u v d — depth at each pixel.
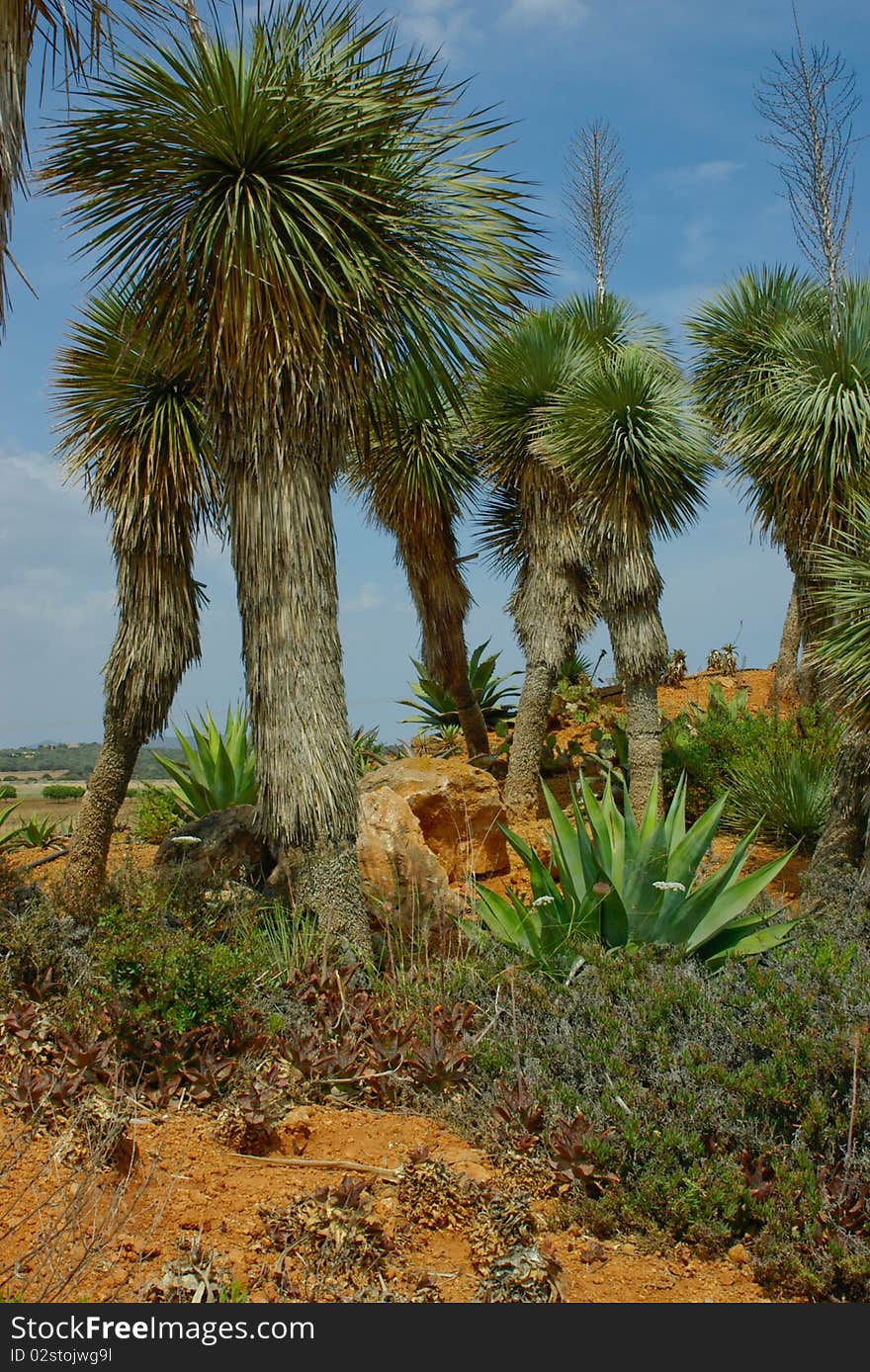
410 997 5.24
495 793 9.17
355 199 6.38
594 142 14.04
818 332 10.03
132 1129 3.76
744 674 18.67
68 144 6.14
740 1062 4.40
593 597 13.25
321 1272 3.08
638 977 5.11
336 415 6.61
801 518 9.81
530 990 5.09
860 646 8.27
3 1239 3.01
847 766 8.45
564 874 6.30
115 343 7.77
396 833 6.89
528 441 11.94
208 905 5.93
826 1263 3.30
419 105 6.41
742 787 11.45
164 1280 2.88
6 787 15.40
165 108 6.06
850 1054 4.12
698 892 5.87
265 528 6.32
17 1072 3.96
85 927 5.20
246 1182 3.57
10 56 4.21
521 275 7.04
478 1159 3.88
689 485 10.77
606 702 16.53
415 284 6.56
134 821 11.11
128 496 7.61
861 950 5.82
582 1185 3.71
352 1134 4.05
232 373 6.23
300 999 5.04
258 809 6.47
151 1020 4.19
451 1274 3.19
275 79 6.09
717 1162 3.75
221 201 6.21
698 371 12.11
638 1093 4.09
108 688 7.69
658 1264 3.44
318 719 6.28
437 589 12.66
